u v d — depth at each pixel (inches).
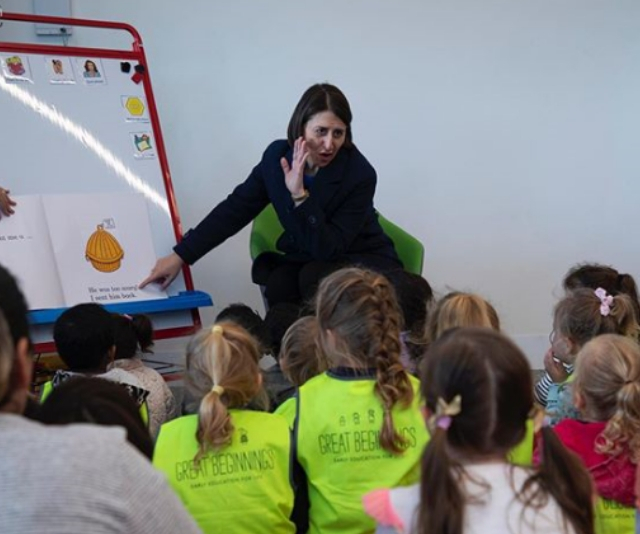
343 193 105.9
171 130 144.9
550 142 159.6
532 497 42.3
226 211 114.2
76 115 116.4
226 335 62.9
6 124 111.3
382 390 61.1
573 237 163.3
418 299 88.4
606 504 58.9
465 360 43.8
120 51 121.8
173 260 113.6
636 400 59.2
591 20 157.5
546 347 164.1
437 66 153.4
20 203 108.0
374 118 152.4
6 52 113.5
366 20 149.9
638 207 165.0
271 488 60.4
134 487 32.1
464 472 42.7
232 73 146.6
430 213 157.1
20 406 37.4
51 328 105.4
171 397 91.0
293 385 84.6
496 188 159.0
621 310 82.2
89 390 49.8
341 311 63.3
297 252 113.5
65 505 29.9
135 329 99.4
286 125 149.5
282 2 146.8
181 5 143.0
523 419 44.5
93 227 111.8
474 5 153.1
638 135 162.7
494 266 161.0
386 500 46.1
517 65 156.2
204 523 59.1
